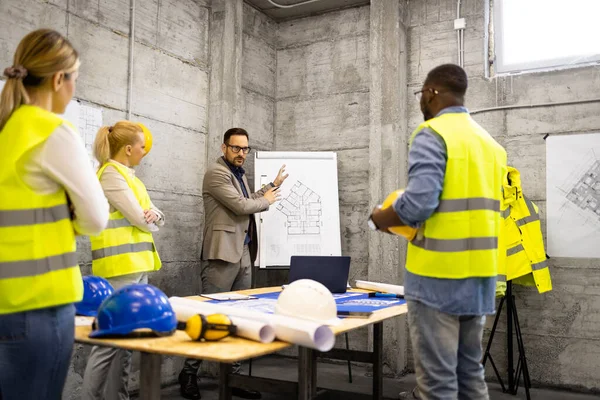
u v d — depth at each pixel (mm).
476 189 1808
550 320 4152
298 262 3145
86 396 2561
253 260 4180
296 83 5363
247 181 5070
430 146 1761
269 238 4707
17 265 1391
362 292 3162
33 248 1404
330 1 5059
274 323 1668
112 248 2811
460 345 1924
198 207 4531
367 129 4961
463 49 4582
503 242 3902
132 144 2920
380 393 2934
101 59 3695
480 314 1791
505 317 4273
